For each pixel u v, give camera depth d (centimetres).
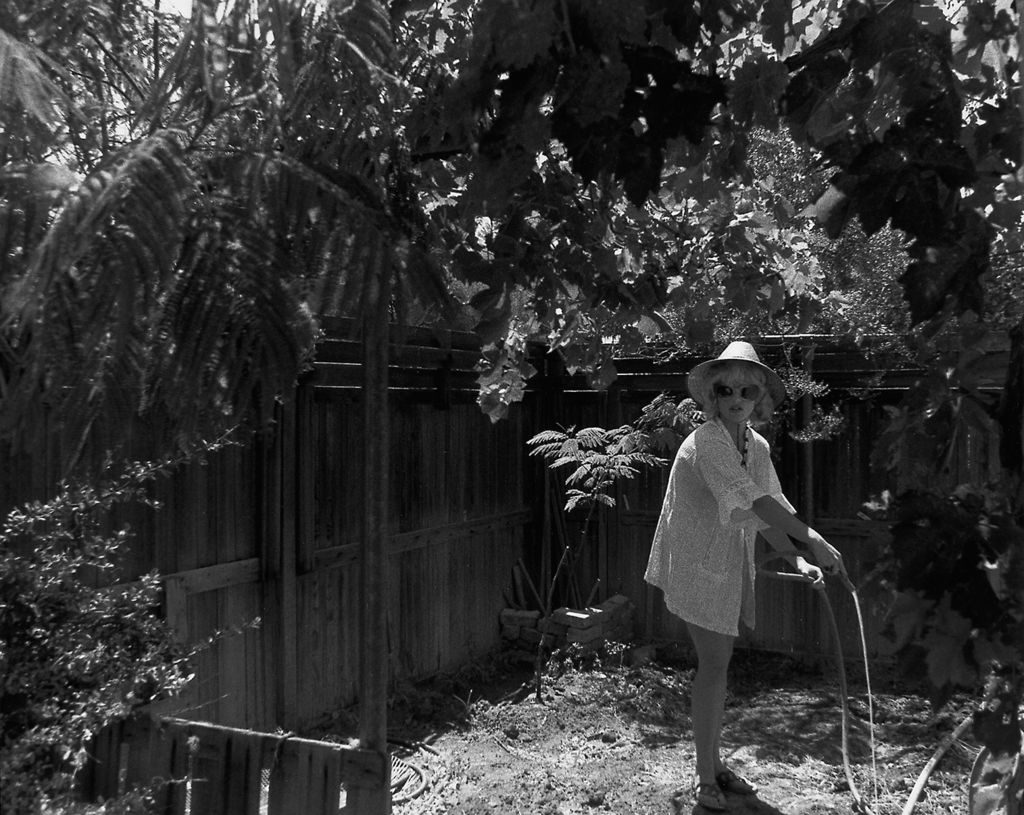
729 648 387
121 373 153
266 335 159
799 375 544
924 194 165
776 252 371
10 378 169
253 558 443
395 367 538
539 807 394
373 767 224
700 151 245
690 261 357
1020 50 145
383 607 229
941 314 170
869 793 402
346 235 174
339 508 503
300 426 471
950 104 167
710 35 214
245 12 178
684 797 402
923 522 153
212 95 165
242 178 169
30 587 211
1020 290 206
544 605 676
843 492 613
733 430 393
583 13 158
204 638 415
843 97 183
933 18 179
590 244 283
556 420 697
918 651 148
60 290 143
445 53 229
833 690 564
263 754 238
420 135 220
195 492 413
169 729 247
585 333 389
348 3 185
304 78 187
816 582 387
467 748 469
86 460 163
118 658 224
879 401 599
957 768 425
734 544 380
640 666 598
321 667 489
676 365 643
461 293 304
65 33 181
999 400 176
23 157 166
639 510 677
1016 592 142
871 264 381
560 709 523
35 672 204
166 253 144
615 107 160
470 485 624
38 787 188
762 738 484
